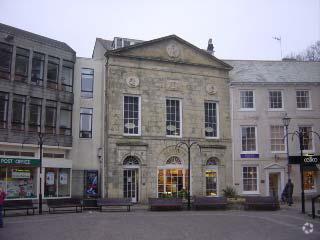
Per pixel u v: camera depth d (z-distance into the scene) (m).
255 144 33.66
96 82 31.30
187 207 26.88
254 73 35.47
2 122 26.55
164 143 31.17
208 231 16.53
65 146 29.12
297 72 36.00
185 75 32.69
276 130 34.06
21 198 26.94
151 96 31.31
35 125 28.05
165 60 31.91
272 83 34.34
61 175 28.91
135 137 30.34
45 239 14.23
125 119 30.45
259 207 26.83
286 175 33.31
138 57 31.02
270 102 34.47
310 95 34.81
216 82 33.72
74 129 30.08
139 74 31.14
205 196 29.20
